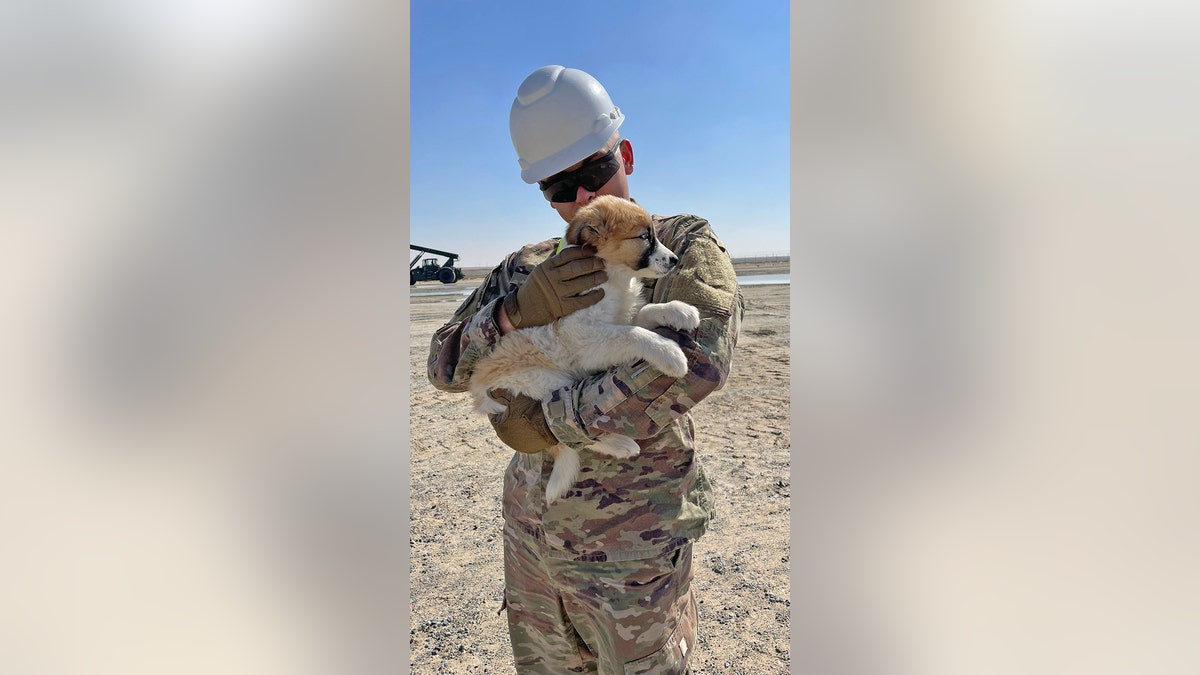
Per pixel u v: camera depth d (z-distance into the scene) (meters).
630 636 1.66
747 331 11.36
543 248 2.24
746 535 4.36
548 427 1.67
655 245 1.86
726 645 3.23
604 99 1.96
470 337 2.00
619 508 1.70
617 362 1.76
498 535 4.68
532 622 1.98
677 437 1.79
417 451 6.54
